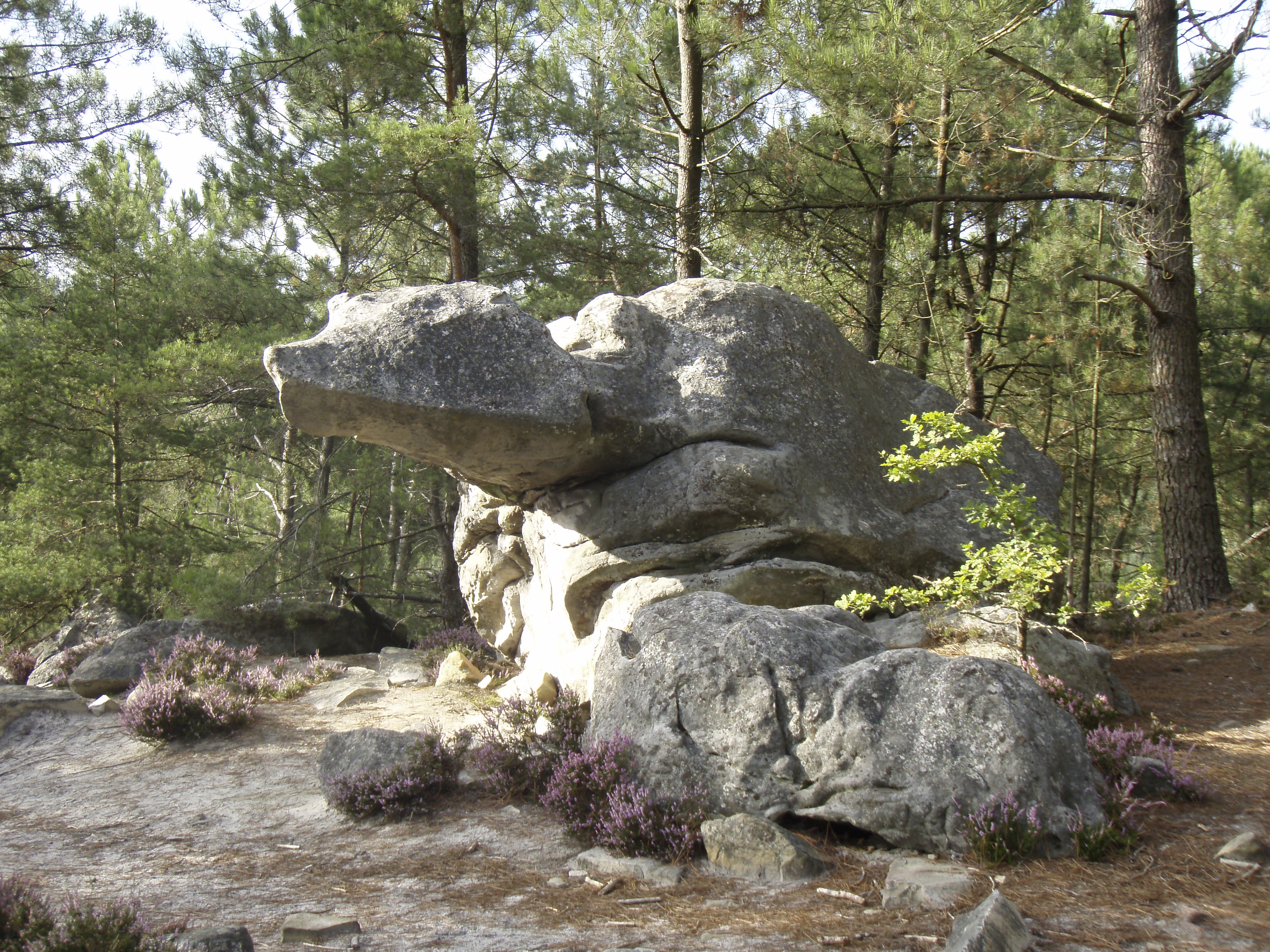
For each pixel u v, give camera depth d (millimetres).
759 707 5199
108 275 18406
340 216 14484
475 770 6793
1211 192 16703
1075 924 3797
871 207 11938
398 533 21953
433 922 4398
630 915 4320
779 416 7652
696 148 12398
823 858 4719
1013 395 16125
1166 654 8969
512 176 16172
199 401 16453
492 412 6578
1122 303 14633
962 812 4617
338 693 10453
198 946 3768
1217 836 4668
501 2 16094
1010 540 8094
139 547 16266
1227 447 17516
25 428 17047
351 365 6301
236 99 16484
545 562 8711
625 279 16562
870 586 7402
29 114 17219
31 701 10227
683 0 11734
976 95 11828
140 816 6969
